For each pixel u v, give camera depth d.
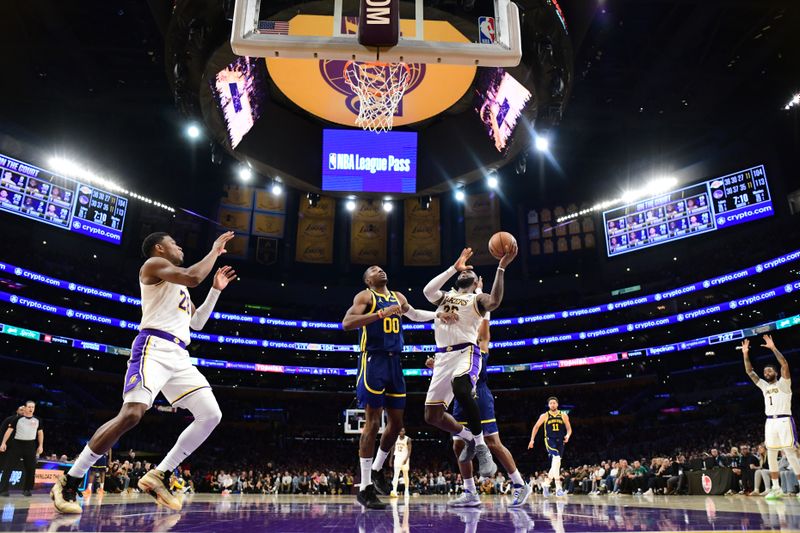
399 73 16.78
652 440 33.47
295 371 38.91
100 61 27.47
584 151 35.56
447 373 5.49
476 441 5.25
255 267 39.59
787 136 30.97
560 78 16.27
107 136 33.03
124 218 35.34
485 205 40.78
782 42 25.16
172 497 3.86
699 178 34.56
